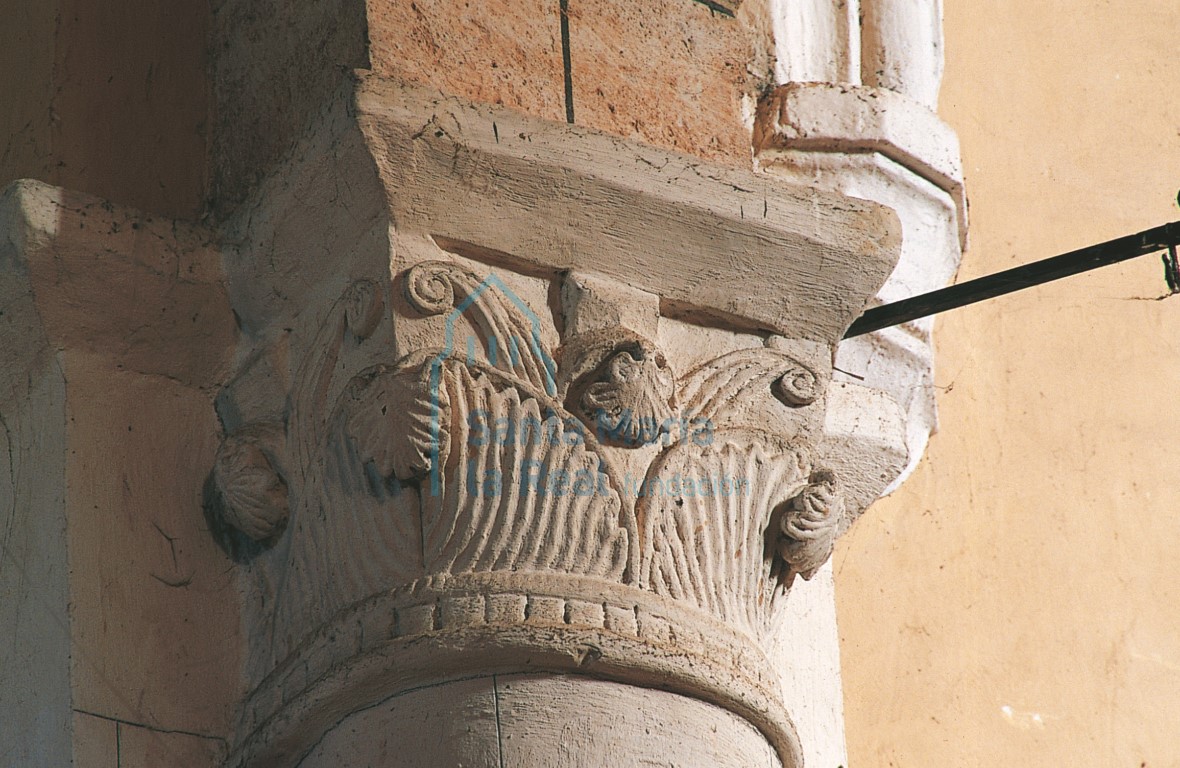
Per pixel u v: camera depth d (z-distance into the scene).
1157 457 13.46
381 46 8.14
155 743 8.34
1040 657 12.38
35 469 8.72
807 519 8.41
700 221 8.39
